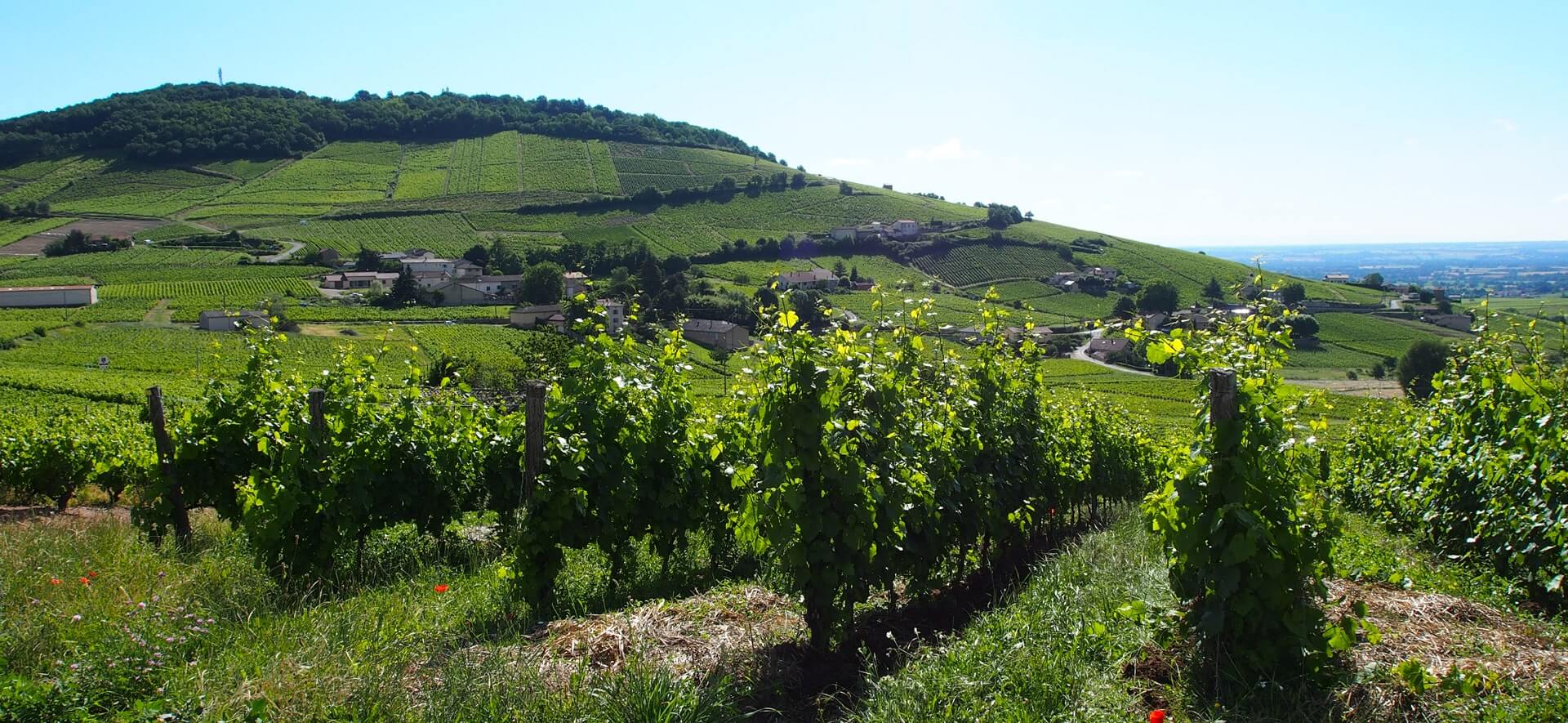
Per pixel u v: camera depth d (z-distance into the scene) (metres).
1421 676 4.43
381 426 9.02
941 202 162.38
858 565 6.16
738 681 5.13
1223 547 4.86
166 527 9.02
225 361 10.27
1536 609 7.07
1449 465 9.23
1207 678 4.84
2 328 63.91
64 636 4.98
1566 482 7.05
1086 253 119.69
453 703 4.45
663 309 66.31
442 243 117.25
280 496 7.61
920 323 7.61
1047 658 5.07
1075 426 12.85
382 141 166.38
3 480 14.94
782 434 5.90
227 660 4.91
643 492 8.13
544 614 6.78
